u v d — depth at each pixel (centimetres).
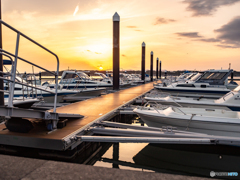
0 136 473
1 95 615
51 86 1570
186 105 920
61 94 1228
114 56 1689
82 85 1609
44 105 1022
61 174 189
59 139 444
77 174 189
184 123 626
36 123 578
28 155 525
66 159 496
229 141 478
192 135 500
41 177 184
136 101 1163
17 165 205
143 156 600
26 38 409
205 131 611
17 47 398
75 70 1638
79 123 603
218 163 557
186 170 519
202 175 491
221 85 1351
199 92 1359
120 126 598
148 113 686
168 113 660
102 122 621
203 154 620
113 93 1525
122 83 2291
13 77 400
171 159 586
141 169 518
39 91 1124
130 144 703
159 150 651
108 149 660
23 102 618
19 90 1039
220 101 876
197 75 1554
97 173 191
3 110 384
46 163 210
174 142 461
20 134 477
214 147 635
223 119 584
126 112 833
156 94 1184
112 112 796
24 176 185
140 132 523
